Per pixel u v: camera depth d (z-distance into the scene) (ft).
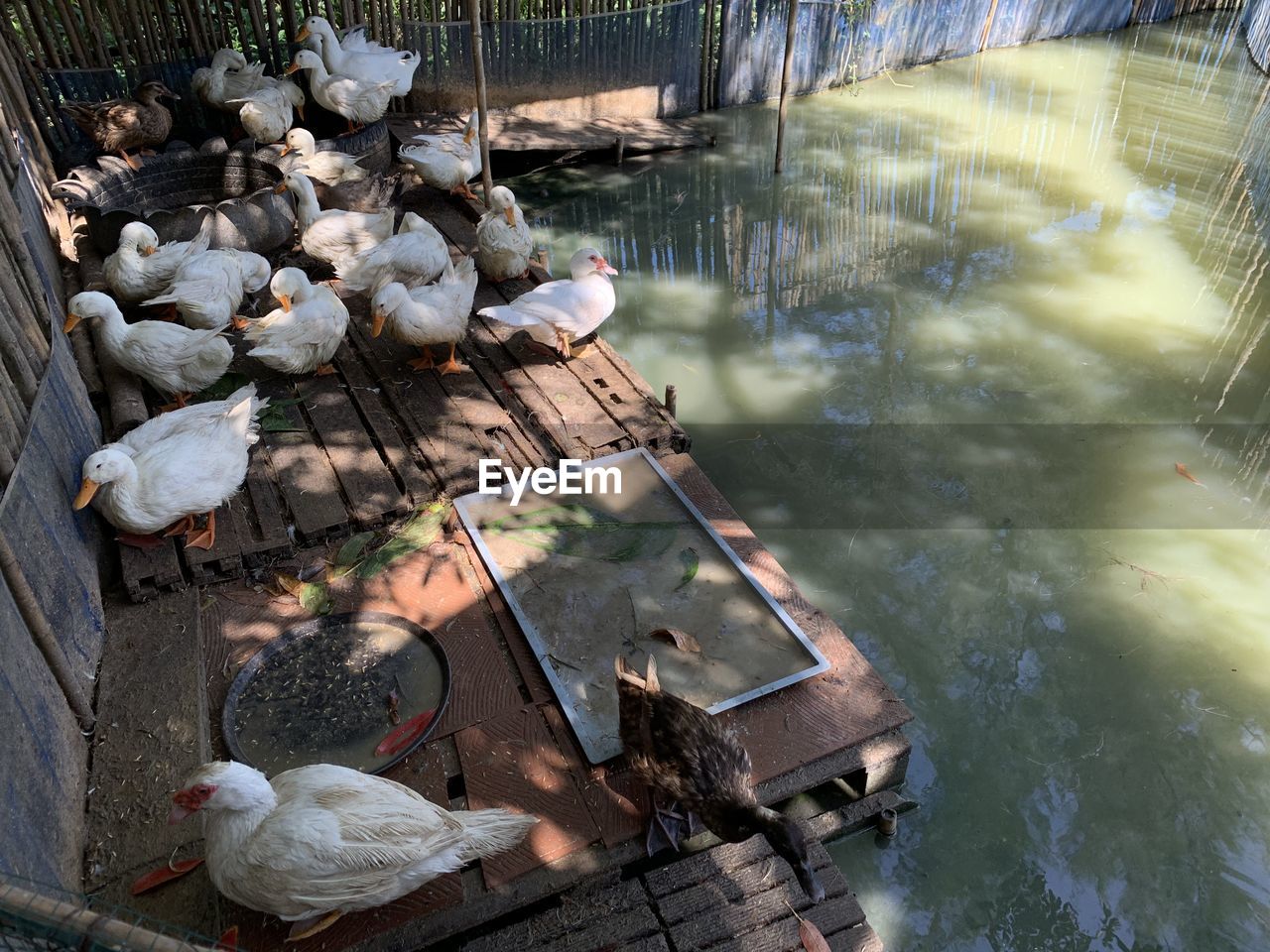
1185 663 14.89
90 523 13.50
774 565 14.71
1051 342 22.68
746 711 12.39
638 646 13.21
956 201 29.32
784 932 10.32
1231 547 16.98
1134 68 40.50
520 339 19.94
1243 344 22.70
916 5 37.55
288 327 17.31
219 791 9.12
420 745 11.82
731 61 34.35
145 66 26.71
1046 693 14.47
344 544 14.88
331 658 12.97
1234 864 12.28
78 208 21.62
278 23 29.30
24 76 24.66
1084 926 11.53
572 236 27.14
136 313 20.10
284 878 9.11
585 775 11.62
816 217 28.53
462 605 13.87
